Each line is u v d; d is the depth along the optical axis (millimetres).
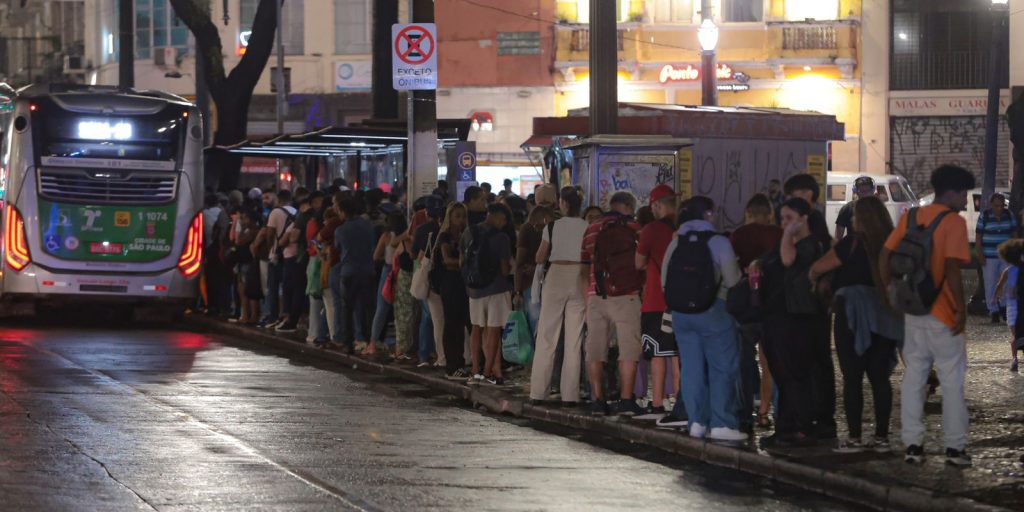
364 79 93812
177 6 62219
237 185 62000
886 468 18938
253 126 94500
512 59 82375
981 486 17609
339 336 37531
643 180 33562
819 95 81062
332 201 39094
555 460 21234
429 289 32594
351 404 27766
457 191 40656
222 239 46969
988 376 30000
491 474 19703
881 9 80438
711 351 21844
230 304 48938
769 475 19875
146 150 47031
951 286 19016
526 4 82125
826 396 21672
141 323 49250
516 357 28109
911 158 81000
